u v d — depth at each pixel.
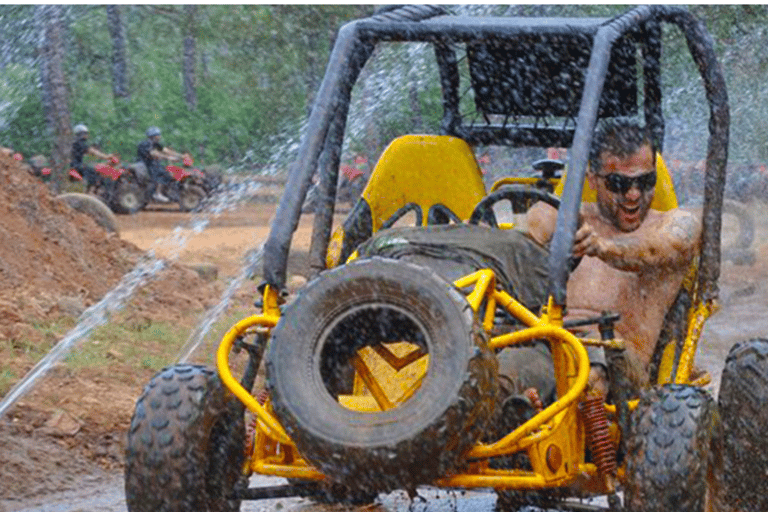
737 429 7.59
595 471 6.72
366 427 5.98
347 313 6.24
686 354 8.20
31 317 14.20
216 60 52.66
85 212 22.41
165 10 47.28
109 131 50.78
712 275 8.33
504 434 6.68
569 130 10.16
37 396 11.28
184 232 34.34
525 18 8.16
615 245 7.91
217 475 6.86
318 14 41.69
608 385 7.38
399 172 9.20
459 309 6.11
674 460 6.29
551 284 6.61
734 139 31.81
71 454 10.34
